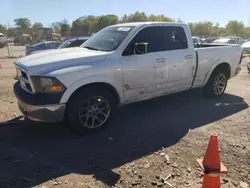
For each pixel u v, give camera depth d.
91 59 4.41
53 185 3.06
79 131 4.36
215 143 2.57
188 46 5.69
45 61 4.23
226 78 6.83
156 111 5.69
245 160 3.63
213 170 2.54
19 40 45.91
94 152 3.85
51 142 4.18
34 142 4.18
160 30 5.26
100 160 3.62
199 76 6.01
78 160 3.62
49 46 16.81
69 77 4.07
